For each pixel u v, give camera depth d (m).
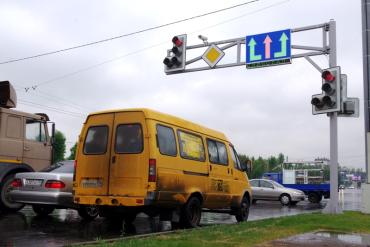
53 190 12.16
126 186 10.34
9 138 13.98
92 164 10.80
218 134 13.53
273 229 10.93
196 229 10.60
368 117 18.22
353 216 14.24
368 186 16.11
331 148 15.18
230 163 13.77
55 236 9.60
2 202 13.73
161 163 10.43
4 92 14.23
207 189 12.25
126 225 12.20
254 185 28.53
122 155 10.51
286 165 36.78
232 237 9.33
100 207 10.85
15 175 13.12
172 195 10.73
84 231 10.54
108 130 10.82
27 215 13.38
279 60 17.11
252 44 17.78
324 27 16.22
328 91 14.77
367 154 16.91
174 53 18.62
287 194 27.64
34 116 14.89
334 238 9.84
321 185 32.16
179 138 11.30
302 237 9.86
